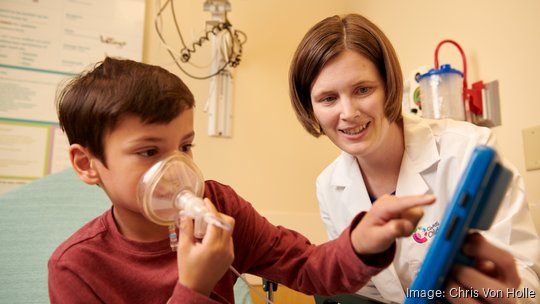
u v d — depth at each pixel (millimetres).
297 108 1067
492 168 399
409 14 1809
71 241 713
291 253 800
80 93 695
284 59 2205
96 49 1902
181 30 2061
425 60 1684
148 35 2016
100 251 684
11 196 1266
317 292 717
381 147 1047
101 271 670
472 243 470
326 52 882
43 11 1846
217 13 1947
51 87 1820
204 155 2006
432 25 1640
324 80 897
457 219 422
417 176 1053
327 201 1287
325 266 647
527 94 1185
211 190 861
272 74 2170
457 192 421
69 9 1886
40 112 1794
